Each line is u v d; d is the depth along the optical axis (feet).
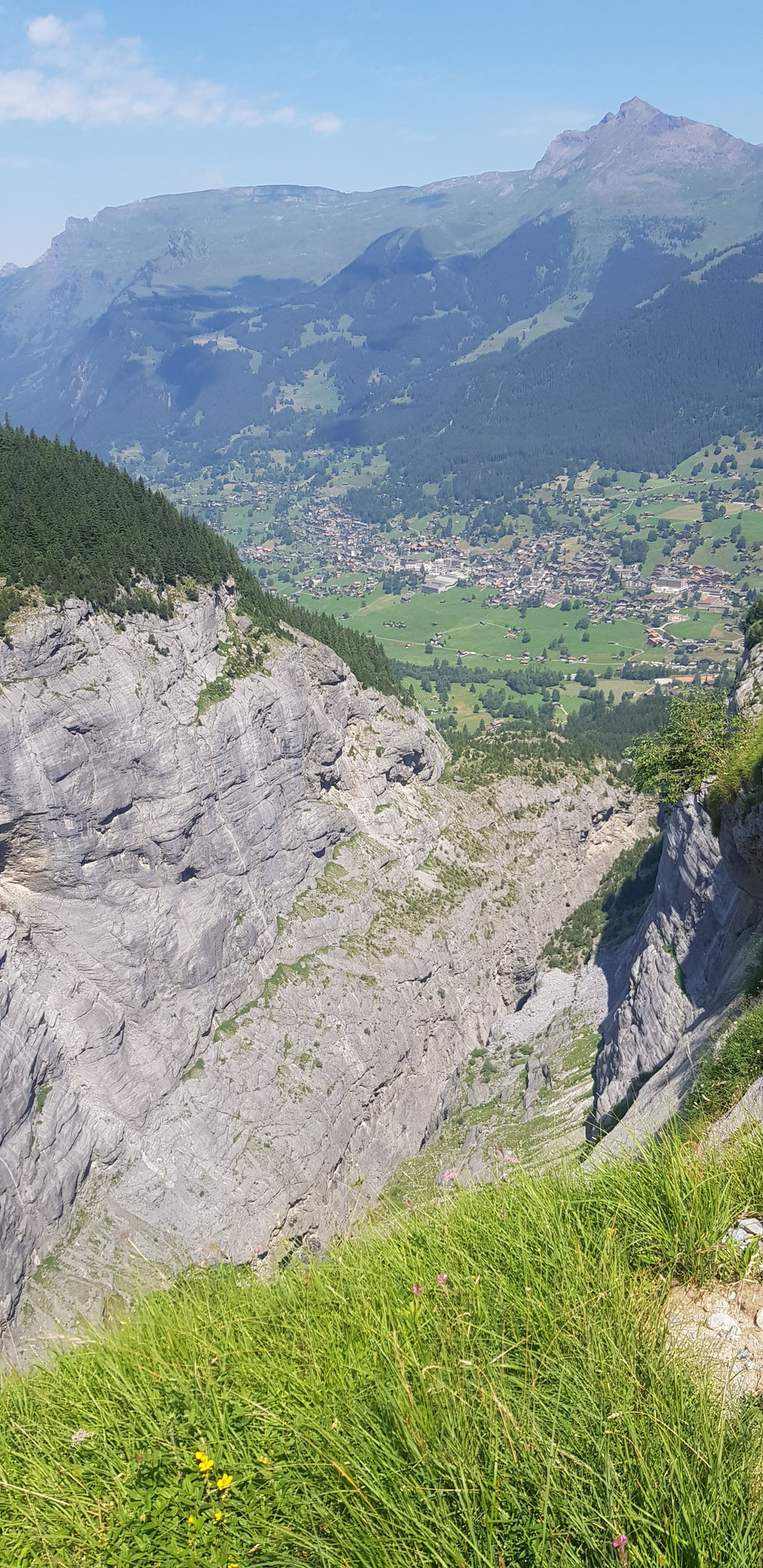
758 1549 21.39
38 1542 29.01
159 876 331.98
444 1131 404.36
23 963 293.64
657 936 290.76
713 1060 71.56
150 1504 28.22
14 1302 253.85
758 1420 25.11
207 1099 328.08
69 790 299.38
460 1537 23.17
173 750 332.19
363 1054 378.53
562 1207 37.65
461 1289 32.78
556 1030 419.54
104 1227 286.05
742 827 117.39
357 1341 32.32
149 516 412.98
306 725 417.08
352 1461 26.18
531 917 491.72
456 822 503.61
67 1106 290.15
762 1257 33.35
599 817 549.13
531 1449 24.56
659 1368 27.12
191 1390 32.53
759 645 181.47
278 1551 25.64
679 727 137.49
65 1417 35.24
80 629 321.52
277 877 393.09
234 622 405.39
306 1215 326.44
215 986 349.41
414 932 436.35
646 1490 22.71
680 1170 36.78
